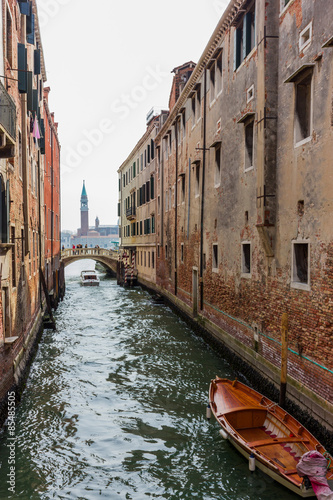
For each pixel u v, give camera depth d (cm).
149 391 1062
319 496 577
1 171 901
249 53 1100
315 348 779
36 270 1662
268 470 661
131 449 787
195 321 1692
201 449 780
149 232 2930
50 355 1378
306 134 855
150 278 2952
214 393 919
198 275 1653
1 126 747
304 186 823
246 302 1136
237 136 1198
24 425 876
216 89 1428
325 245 746
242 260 1171
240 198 1175
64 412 941
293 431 729
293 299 869
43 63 1822
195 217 1727
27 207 1279
